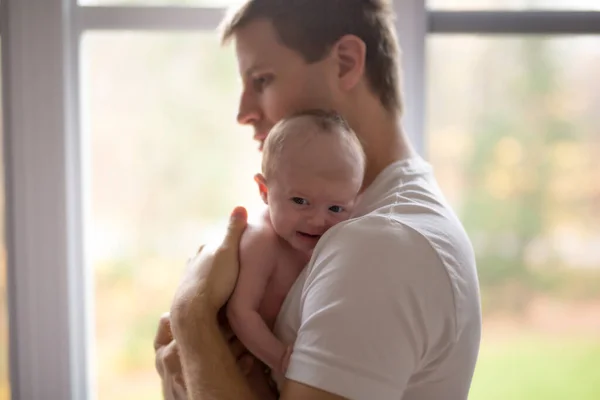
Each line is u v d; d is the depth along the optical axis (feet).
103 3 4.61
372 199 3.00
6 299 4.73
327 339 2.40
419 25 4.54
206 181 4.90
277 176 2.87
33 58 4.46
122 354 5.00
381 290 2.45
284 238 2.95
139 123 4.83
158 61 4.78
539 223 4.91
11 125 4.53
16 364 4.74
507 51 4.76
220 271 2.89
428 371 2.68
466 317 2.70
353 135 2.92
